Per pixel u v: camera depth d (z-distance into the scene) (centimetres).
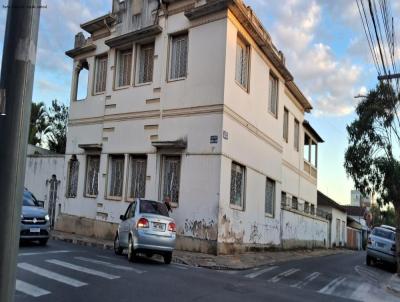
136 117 2000
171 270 1204
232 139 1795
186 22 1875
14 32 346
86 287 892
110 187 2078
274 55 2186
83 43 2348
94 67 2278
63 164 2416
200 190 1723
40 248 1448
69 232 2202
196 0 1845
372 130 1961
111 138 2094
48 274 995
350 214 6275
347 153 1989
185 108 1823
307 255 2398
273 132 2303
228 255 1706
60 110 4491
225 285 1052
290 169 2916
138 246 1302
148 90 1970
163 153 1861
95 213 2103
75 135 2289
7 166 334
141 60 2066
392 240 2025
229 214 1753
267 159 2209
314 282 1296
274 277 1310
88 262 1205
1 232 329
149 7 2027
